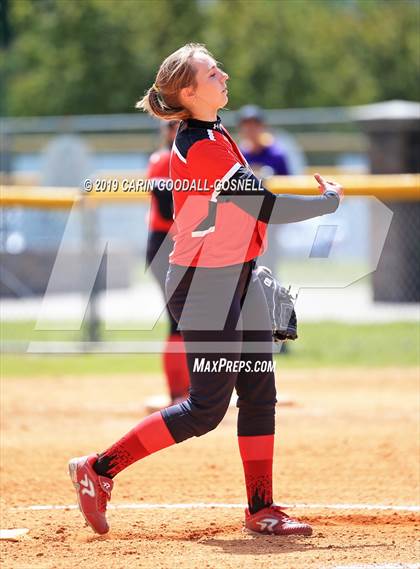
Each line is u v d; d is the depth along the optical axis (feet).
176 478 63.77
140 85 267.80
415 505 56.90
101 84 268.41
